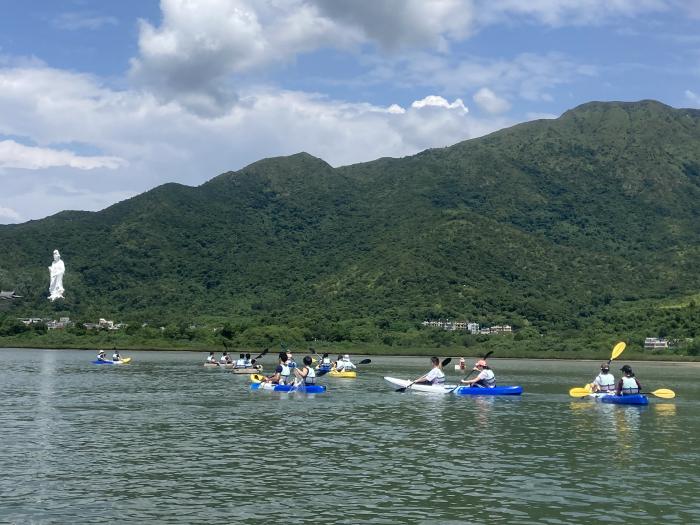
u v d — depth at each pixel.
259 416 36.34
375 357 126.81
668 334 143.75
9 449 26.47
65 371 70.94
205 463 24.11
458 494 20.08
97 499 19.34
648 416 38.28
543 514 18.19
